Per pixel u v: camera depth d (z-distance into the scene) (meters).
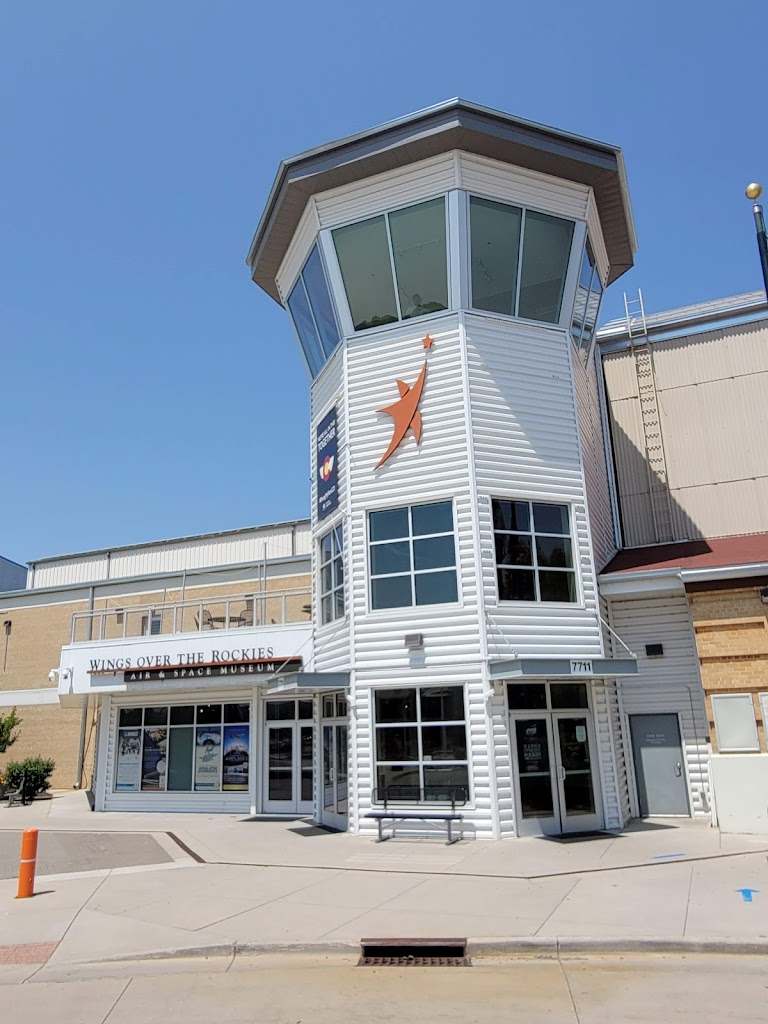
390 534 16.41
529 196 17.59
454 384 16.41
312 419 19.77
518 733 14.95
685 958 7.54
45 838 17.77
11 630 36.97
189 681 21.23
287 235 19.66
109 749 23.48
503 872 11.37
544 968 7.43
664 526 21.59
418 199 17.19
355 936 8.37
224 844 15.53
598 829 15.05
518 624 15.40
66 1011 6.70
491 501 15.90
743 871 10.89
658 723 17.28
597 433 20.59
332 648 17.20
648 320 23.34
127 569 38.81
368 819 15.30
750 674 15.12
